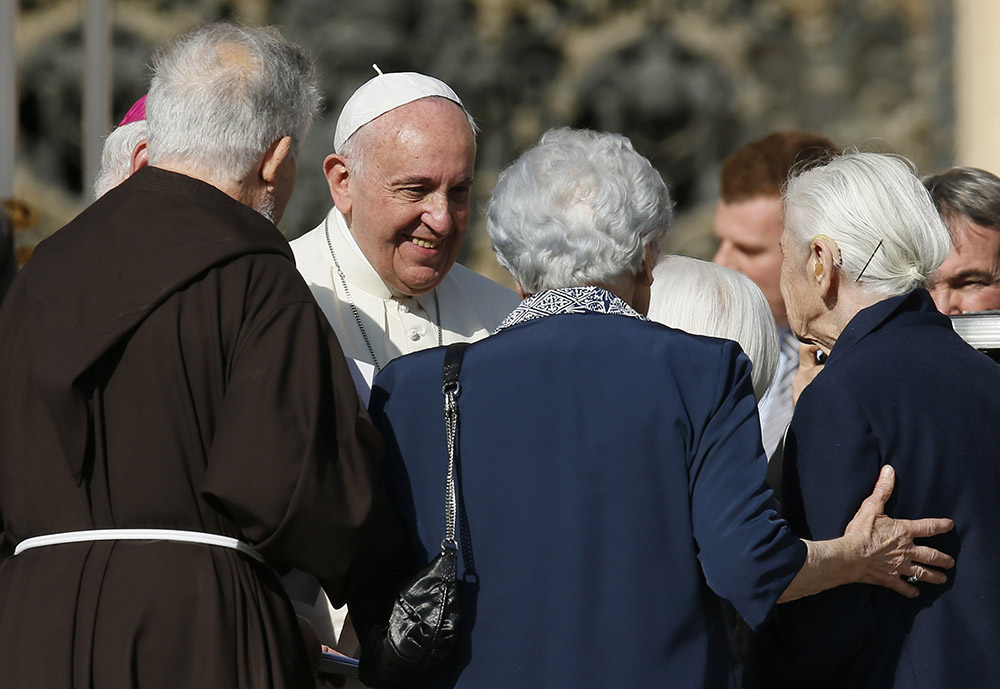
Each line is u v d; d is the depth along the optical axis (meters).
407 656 8.70
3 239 17.69
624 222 9.10
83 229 9.46
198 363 8.95
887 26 32.19
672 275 11.45
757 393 11.33
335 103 33.62
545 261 9.16
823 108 33.09
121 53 33.75
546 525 8.77
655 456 8.73
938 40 28.86
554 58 34.84
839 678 9.62
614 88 34.66
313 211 32.94
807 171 10.34
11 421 9.22
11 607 8.97
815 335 10.21
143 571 8.86
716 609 8.88
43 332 9.05
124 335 8.94
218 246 9.16
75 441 8.91
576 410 8.85
